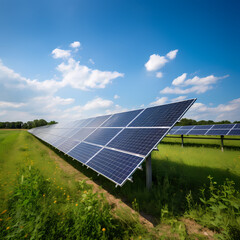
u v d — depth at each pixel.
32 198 3.52
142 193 4.65
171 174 6.41
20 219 3.08
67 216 3.34
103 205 3.85
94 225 2.96
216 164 7.52
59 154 12.12
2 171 7.07
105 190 5.39
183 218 3.64
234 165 7.05
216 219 3.10
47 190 4.65
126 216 3.58
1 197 4.48
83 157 6.64
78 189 5.32
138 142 5.12
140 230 3.18
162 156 9.47
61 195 4.73
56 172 6.87
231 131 12.60
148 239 2.85
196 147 13.19
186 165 7.45
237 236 2.62
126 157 4.75
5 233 2.94
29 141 20.58
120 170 4.30
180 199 4.39
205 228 3.28
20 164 8.33
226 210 3.57
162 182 5.83
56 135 17.02
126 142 5.70
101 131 9.05
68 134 13.98
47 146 17.36
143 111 7.56
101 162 5.38
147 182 4.87
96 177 6.61
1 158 9.76
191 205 4.01
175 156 9.37
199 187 5.14
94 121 12.90
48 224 3.07
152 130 5.22
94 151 6.70
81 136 10.50
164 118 5.38
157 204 4.14
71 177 6.70
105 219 3.16
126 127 7.11
